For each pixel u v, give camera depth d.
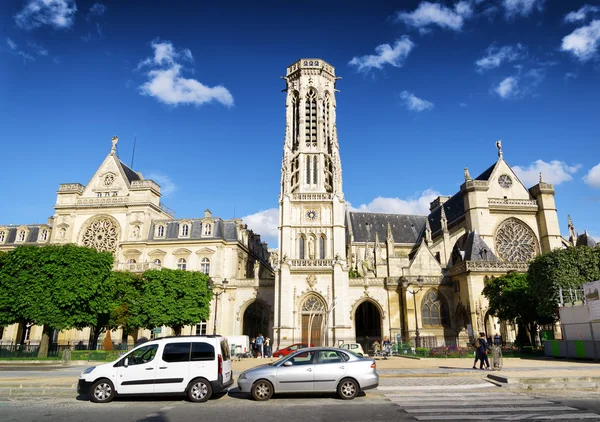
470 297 56.75
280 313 57.69
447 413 14.59
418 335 54.53
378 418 13.97
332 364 18.14
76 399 18.67
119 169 74.88
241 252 74.69
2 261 46.19
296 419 14.02
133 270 66.69
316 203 64.62
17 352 44.78
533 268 46.19
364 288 63.84
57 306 44.12
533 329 48.88
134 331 64.44
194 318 55.47
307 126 72.25
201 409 16.06
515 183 71.50
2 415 14.98
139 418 14.38
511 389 20.00
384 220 88.50
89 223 72.38
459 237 70.06
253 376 18.05
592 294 34.69
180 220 71.69
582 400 17.06
